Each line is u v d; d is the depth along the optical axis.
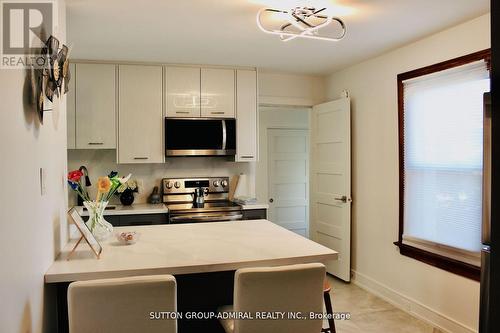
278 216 5.86
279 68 4.41
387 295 3.73
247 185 4.77
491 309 1.09
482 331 1.53
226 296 2.20
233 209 4.14
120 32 3.06
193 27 2.95
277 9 2.57
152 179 4.46
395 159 3.60
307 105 4.86
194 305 2.17
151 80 4.12
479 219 2.75
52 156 1.89
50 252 1.82
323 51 3.65
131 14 2.67
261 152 5.75
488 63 2.65
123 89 4.05
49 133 1.82
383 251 3.78
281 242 2.30
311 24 2.85
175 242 2.30
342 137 4.25
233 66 4.34
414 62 3.35
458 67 2.87
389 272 3.70
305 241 2.33
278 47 3.52
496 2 1.07
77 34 3.11
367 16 2.72
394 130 3.61
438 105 3.09
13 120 1.29
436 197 3.12
